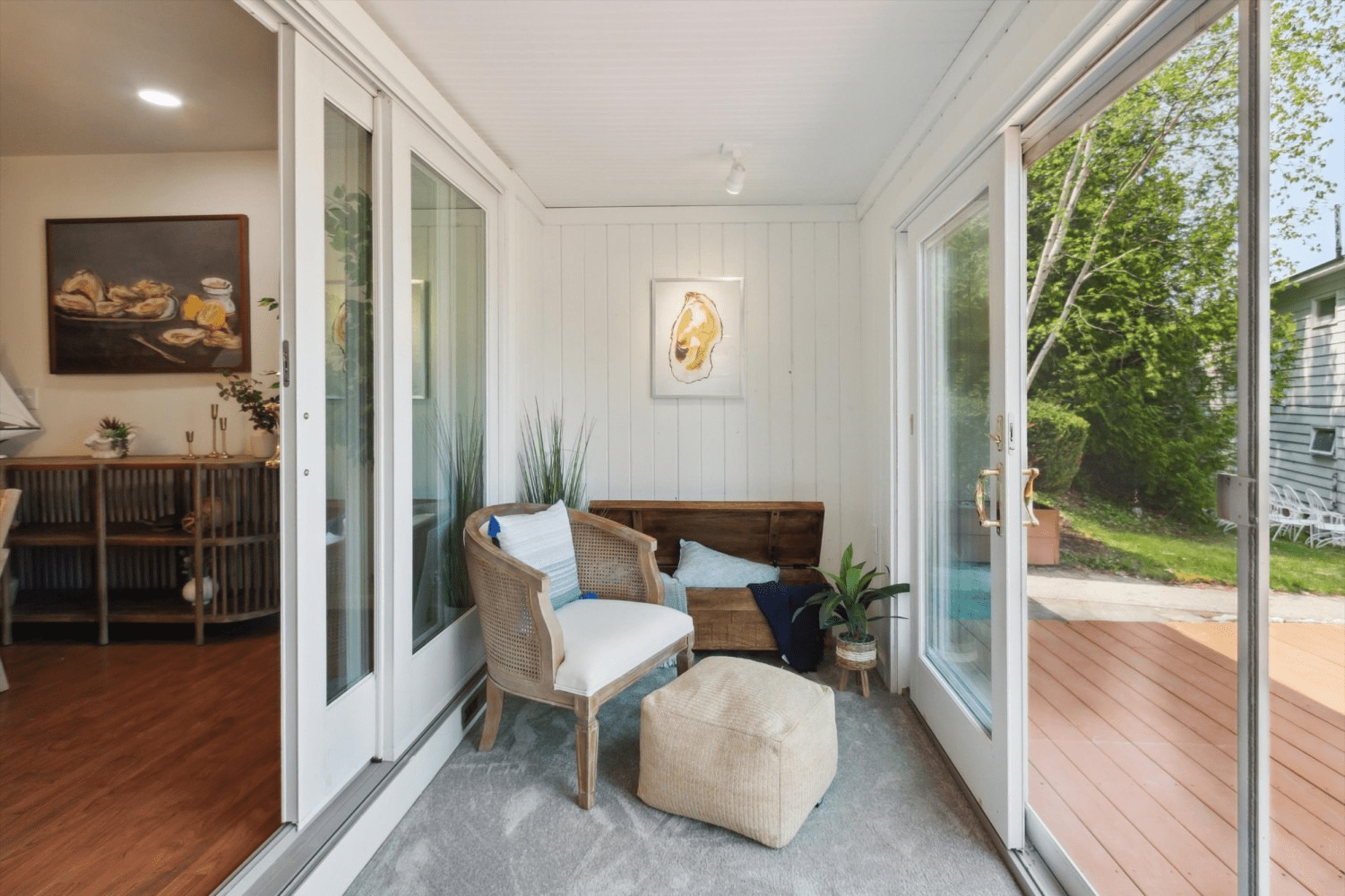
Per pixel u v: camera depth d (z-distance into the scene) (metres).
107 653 3.13
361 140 1.98
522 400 3.29
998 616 1.83
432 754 2.16
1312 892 1.37
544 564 2.43
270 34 2.35
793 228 3.56
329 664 1.82
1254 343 1.06
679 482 3.62
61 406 3.58
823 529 3.51
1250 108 1.05
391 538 2.04
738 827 1.81
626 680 2.15
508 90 2.28
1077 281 3.16
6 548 3.13
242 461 3.30
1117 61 1.42
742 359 3.57
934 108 2.28
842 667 2.81
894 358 2.86
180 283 3.53
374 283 2.04
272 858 1.54
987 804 1.88
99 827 1.78
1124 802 1.85
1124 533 2.58
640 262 3.60
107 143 3.39
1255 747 1.08
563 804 2.01
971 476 2.15
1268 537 1.06
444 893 1.63
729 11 1.81
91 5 2.17
